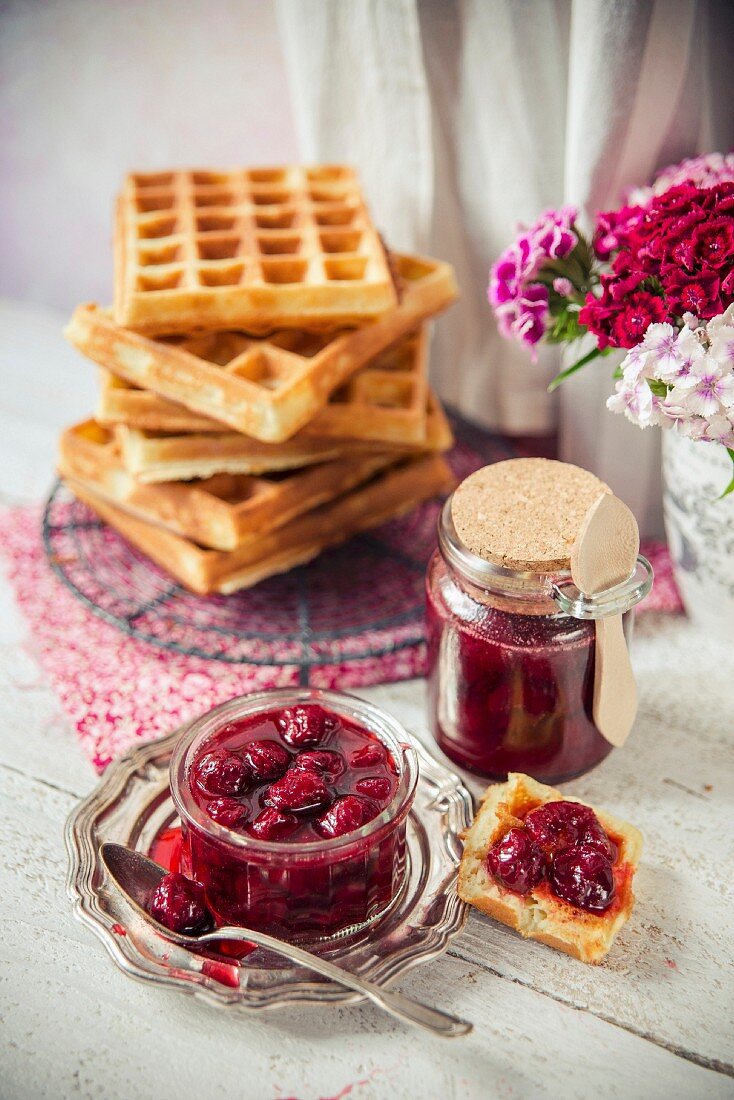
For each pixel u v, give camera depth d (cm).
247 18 84
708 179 65
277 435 66
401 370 76
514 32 72
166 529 71
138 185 79
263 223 75
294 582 74
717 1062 54
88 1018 55
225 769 56
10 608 73
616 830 59
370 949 56
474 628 59
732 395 57
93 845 59
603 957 57
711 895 59
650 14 66
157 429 70
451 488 77
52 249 102
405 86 76
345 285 68
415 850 60
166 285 70
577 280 66
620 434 77
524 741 61
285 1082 53
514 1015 55
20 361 93
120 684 68
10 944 57
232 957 55
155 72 89
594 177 70
